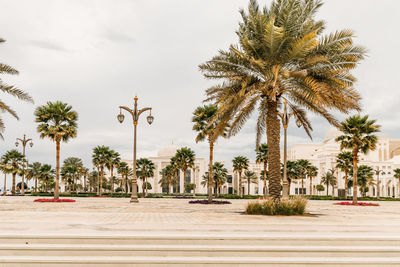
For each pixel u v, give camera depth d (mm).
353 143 36344
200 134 32250
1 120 20859
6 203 25938
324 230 9375
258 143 21781
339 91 15531
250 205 15961
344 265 6863
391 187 104062
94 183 97625
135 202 28031
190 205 25594
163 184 95375
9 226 9422
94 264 6605
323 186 97438
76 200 33500
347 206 30953
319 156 105375
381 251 7324
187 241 7559
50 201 29000
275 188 16047
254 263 6777
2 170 54281
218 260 6746
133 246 7105
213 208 21359
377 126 36031
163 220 12023
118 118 26297
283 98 18219
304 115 19812
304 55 15031
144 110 27719
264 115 20766
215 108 32062
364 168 67562
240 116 18875
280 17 15977
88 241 7414
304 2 16000
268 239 7668
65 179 75625
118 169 78125
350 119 36812
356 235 8281
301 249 7207
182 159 55750
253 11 16531
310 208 25219
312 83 14156
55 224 10031
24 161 54656
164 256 7023
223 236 7656
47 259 6602
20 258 6633
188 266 6691
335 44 15484
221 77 17156
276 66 14719
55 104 31250
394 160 122875
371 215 17750
